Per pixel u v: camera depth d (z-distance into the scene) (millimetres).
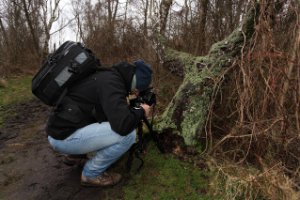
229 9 5004
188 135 3377
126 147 2854
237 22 4812
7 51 10500
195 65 3619
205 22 5160
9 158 3807
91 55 2791
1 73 9023
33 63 10680
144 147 3453
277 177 2814
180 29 5531
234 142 3447
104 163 2908
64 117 2721
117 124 2629
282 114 2922
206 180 3062
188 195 2912
